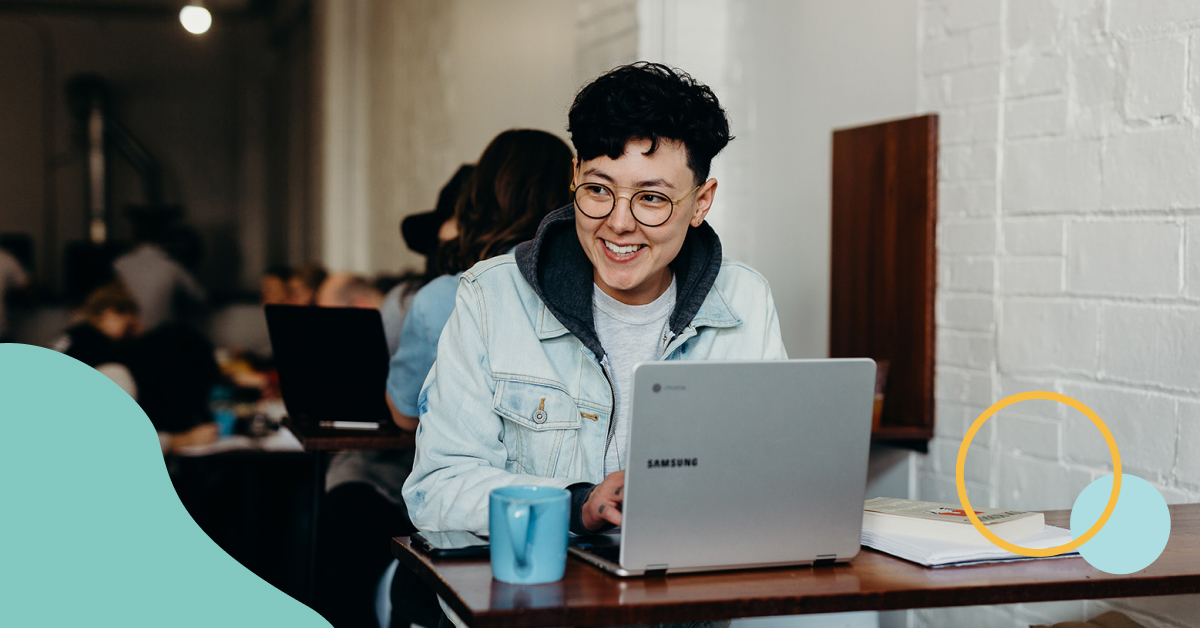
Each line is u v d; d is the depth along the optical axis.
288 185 8.27
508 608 0.87
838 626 1.47
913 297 2.30
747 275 1.47
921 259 2.27
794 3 2.80
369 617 2.31
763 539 1.02
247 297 7.08
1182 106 1.65
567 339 1.31
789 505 1.02
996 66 2.08
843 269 2.54
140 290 5.43
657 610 0.89
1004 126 2.06
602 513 1.05
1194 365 1.62
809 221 2.76
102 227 8.23
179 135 8.59
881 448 2.46
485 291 1.31
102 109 8.24
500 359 1.28
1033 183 1.98
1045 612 1.92
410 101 5.54
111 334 3.69
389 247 5.95
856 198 2.49
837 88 2.62
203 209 8.66
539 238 1.28
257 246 8.75
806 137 2.76
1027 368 2.00
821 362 1.01
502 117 4.12
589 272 1.30
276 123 8.61
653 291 1.32
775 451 1.00
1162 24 1.69
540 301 1.32
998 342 2.07
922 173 2.26
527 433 1.29
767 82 2.94
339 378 2.21
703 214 1.31
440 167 4.98
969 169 2.16
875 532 1.15
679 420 0.96
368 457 2.37
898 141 2.33
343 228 6.57
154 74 8.48
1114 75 1.79
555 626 0.88
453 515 1.15
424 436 1.26
